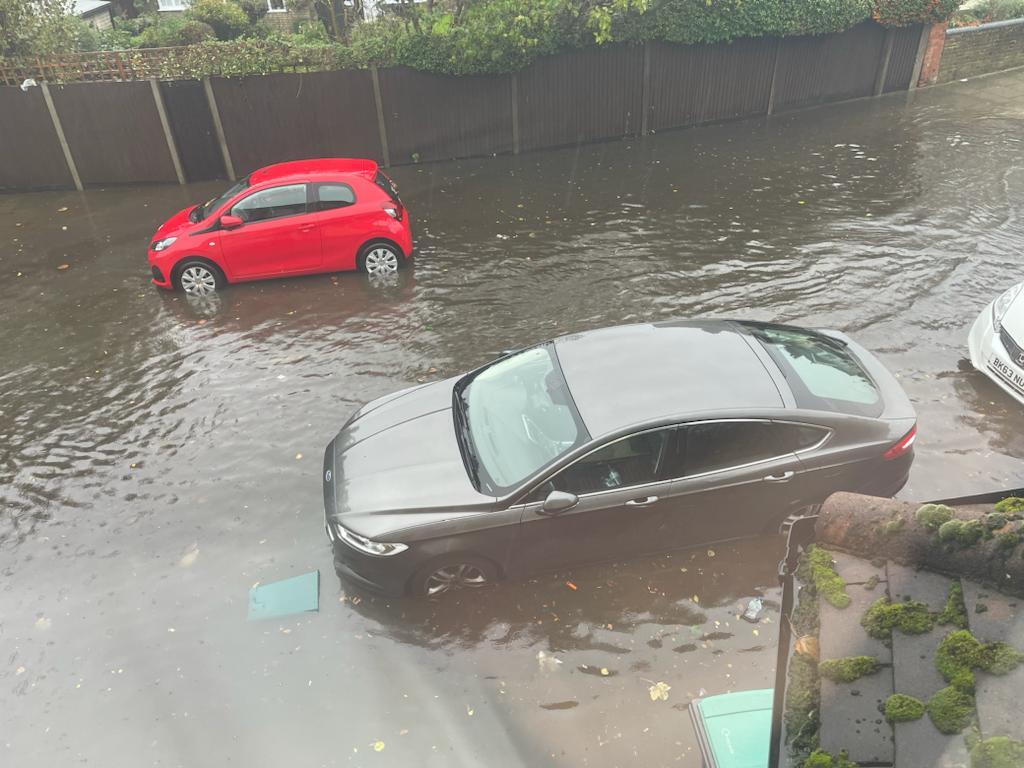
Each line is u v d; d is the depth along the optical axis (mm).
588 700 4605
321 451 6906
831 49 17594
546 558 5195
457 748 4371
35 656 5102
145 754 4457
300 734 4504
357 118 14641
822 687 1981
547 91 15352
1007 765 1580
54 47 14203
